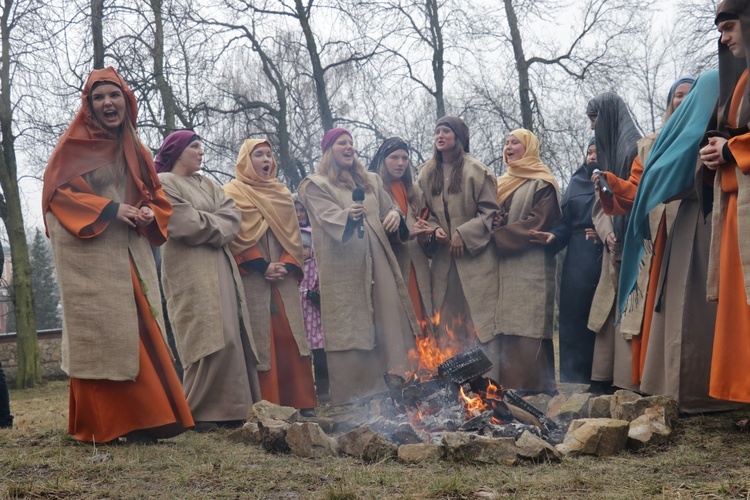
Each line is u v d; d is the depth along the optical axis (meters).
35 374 14.99
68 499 3.20
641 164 5.57
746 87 4.13
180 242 5.61
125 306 4.50
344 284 6.45
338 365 6.39
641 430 4.06
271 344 6.16
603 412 4.73
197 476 3.57
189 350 5.54
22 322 15.01
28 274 15.26
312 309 7.36
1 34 14.31
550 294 6.64
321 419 4.92
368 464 3.79
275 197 6.45
